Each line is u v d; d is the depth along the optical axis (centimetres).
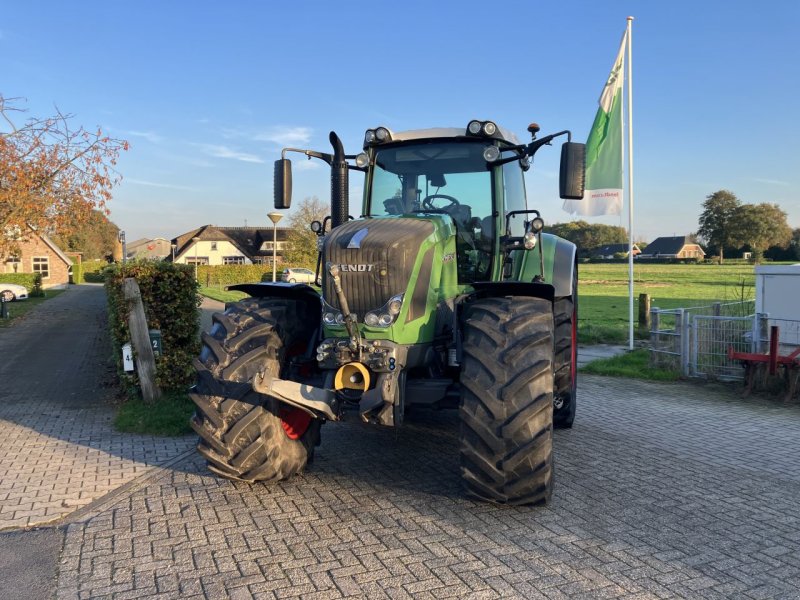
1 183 1711
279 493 454
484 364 397
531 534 385
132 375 761
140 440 601
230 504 435
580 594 317
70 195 1794
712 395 822
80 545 375
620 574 337
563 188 444
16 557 361
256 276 5062
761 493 461
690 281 4072
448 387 425
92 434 624
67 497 452
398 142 536
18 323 1886
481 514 415
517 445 387
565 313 614
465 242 528
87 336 1532
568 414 621
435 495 449
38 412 722
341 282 414
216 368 439
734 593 319
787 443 595
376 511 420
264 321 459
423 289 428
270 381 410
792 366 778
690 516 416
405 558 354
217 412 435
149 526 400
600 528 395
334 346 417
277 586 325
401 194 539
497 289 455
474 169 527
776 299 911
